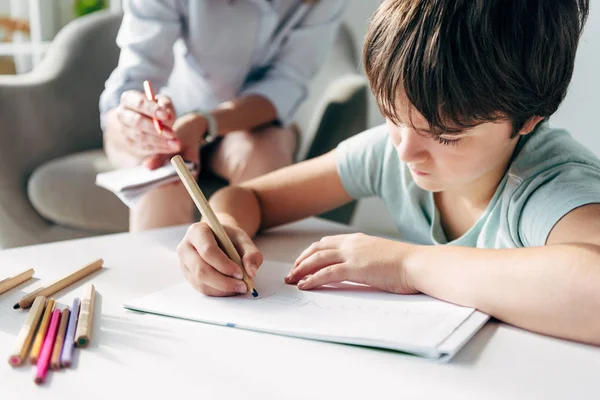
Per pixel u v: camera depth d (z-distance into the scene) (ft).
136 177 3.41
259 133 5.04
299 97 5.35
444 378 1.69
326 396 1.59
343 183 3.28
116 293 2.31
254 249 2.38
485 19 2.07
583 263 1.91
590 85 4.77
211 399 1.57
